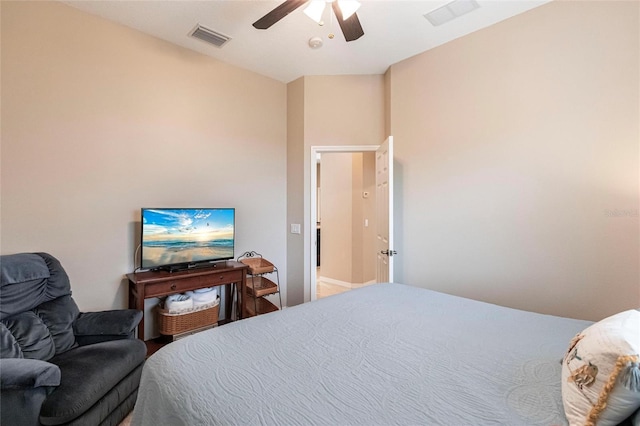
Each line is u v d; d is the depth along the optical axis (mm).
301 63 3385
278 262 3875
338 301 1870
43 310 1954
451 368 1090
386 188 3113
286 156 3949
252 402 893
